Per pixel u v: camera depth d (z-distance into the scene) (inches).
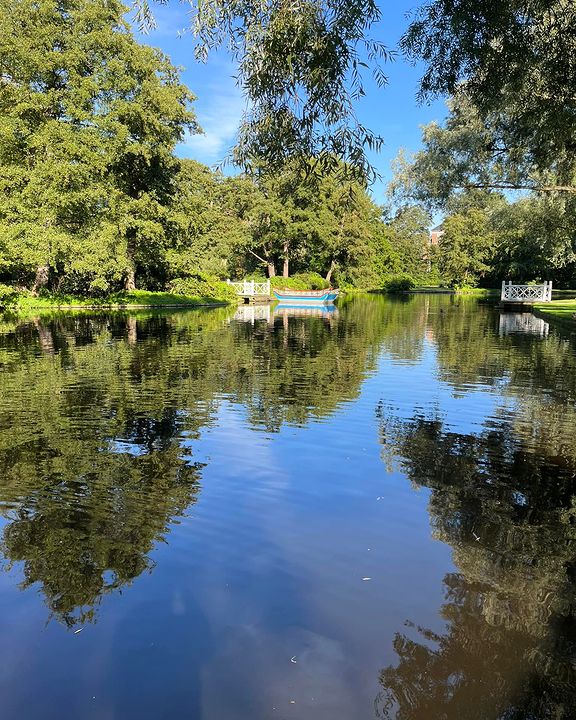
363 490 201.0
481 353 559.5
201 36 203.9
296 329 819.4
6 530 168.1
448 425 290.2
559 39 328.2
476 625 122.0
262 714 97.2
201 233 1734.7
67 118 1254.9
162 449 247.3
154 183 1427.2
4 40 1146.0
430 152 668.7
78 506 185.3
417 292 2561.5
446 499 193.5
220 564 147.6
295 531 167.3
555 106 374.9
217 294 1584.6
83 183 1203.9
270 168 229.0
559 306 1221.7
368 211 2313.0
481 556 153.3
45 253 1101.1
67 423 290.0
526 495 198.1
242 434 271.6
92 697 101.4
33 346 607.2
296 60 197.6
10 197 1163.3
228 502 188.9
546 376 432.8
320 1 192.2
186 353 553.0
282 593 133.9
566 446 255.9
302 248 2001.7
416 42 326.0
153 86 1307.8
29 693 102.5
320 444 256.1
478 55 309.4
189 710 98.3
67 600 131.5
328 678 106.0
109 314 1119.6
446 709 98.3
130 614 125.9
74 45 1216.8
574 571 145.8
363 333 762.2
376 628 120.8
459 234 2524.6
